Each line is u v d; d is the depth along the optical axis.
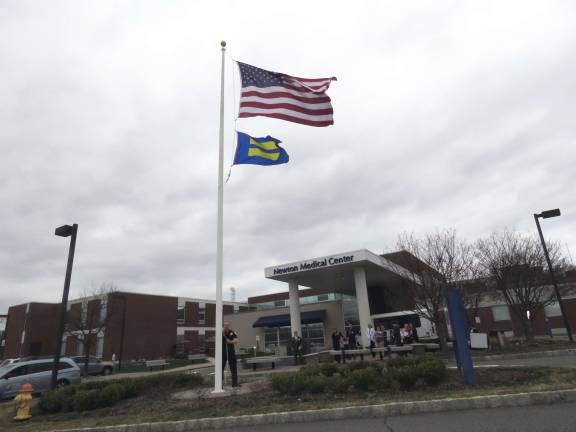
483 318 36.16
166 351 45.44
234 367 11.15
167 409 8.96
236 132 12.05
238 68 12.53
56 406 10.45
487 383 8.69
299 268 27.05
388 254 26.69
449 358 15.62
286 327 39.19
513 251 21.97
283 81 12.71
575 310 33.34
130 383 11.26
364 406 7.40
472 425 6.15
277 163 12.18
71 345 43.97
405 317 25.89
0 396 16.80
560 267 25.45
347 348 21.12
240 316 42.12
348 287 35.84
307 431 6.68
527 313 21.53
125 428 7.89
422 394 8.14
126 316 42.25
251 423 7.49
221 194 11.50
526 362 13.09
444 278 18.50
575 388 7.36
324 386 9.19
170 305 47.56
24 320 45.00
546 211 20.69
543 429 5.66
